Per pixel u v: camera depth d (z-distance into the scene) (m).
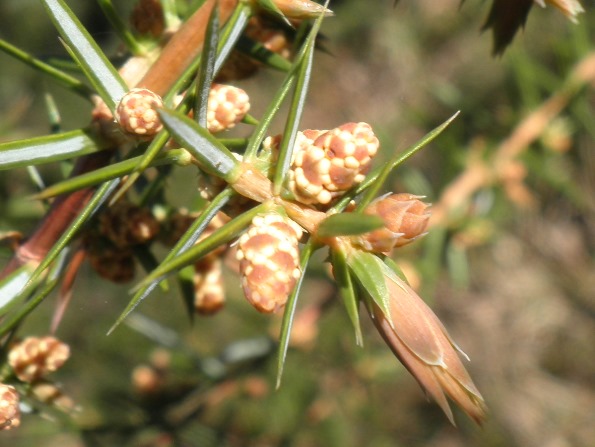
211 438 0.09
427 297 0.10
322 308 0.10
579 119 0.10
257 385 0.10
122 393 0.09
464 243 0.10
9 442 0.14
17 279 0.05
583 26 0.10
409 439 0.18
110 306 0.15
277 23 0.05
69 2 0.16
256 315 0.12
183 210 0.05
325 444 0.11
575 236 0.21
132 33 0.05
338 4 0.07
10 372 0.05
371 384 0.11
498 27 0.05
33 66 0.05
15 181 0.09
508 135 0.10
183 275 0.05
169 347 0.09
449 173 0.10
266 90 0.19
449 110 0.11
